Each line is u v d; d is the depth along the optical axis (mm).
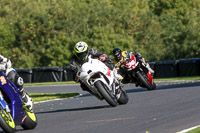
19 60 141750
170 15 178375
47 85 78375
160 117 22609
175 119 21641
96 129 19797
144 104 29641
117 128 19781
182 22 169375
